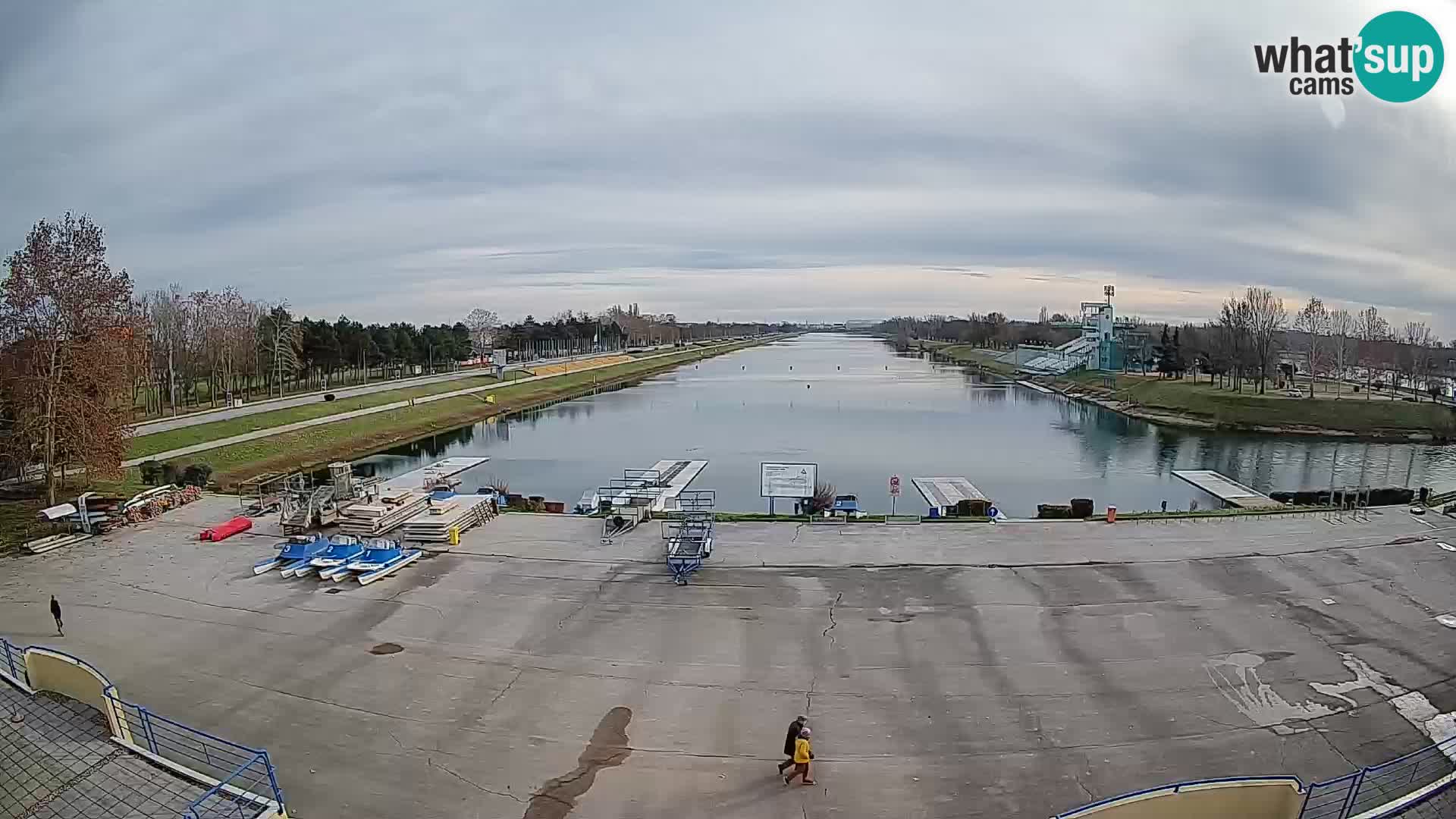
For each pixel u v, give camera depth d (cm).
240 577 2602
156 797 1373
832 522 3192
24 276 3384
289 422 6644
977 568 2614
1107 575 2544
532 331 19488
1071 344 14688
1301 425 7669
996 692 1802
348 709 1744
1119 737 1616
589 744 1602
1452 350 12669
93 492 3641
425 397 9150
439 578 2572
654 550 2847
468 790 1451
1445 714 1698
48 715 1656
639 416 8894
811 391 11800
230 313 8812
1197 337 12200
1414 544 2858
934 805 1401
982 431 7525
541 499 4012
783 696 1789
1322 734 1625
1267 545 2848
